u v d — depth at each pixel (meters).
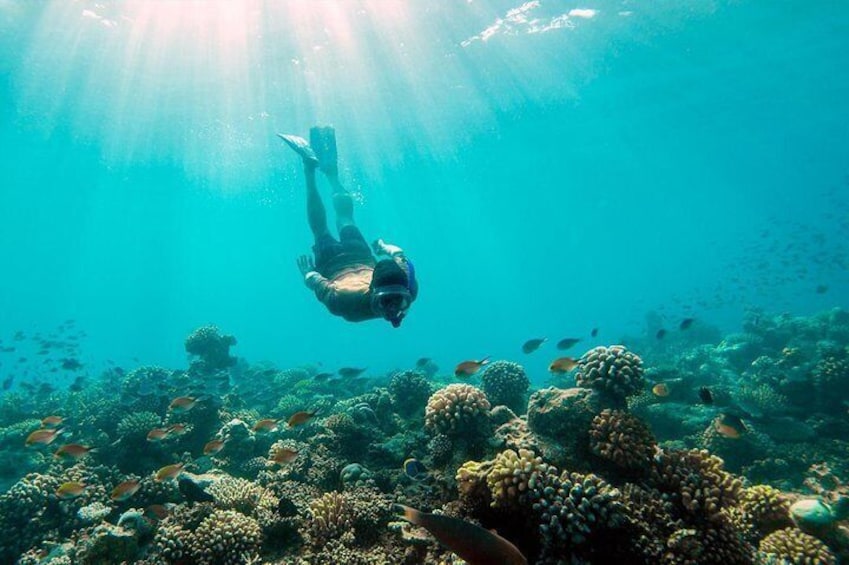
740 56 31.77
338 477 6.90
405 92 32.22
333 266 5.92
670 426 10.77
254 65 28.48
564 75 31.11
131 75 29.80
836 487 7.84
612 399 6.51
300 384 14.66
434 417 6.79
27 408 13.57
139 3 23.72
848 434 9.52
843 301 56.16
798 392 10.93
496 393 9.64
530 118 38.75
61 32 25.53
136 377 13.19
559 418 6.26
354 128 38.41
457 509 5.45
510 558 1.95
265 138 39.91
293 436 9.88
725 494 5.09
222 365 14.95
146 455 8.80
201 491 6.61
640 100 37.69
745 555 4.58
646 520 4.73
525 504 4.66
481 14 24.06
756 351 17.00
